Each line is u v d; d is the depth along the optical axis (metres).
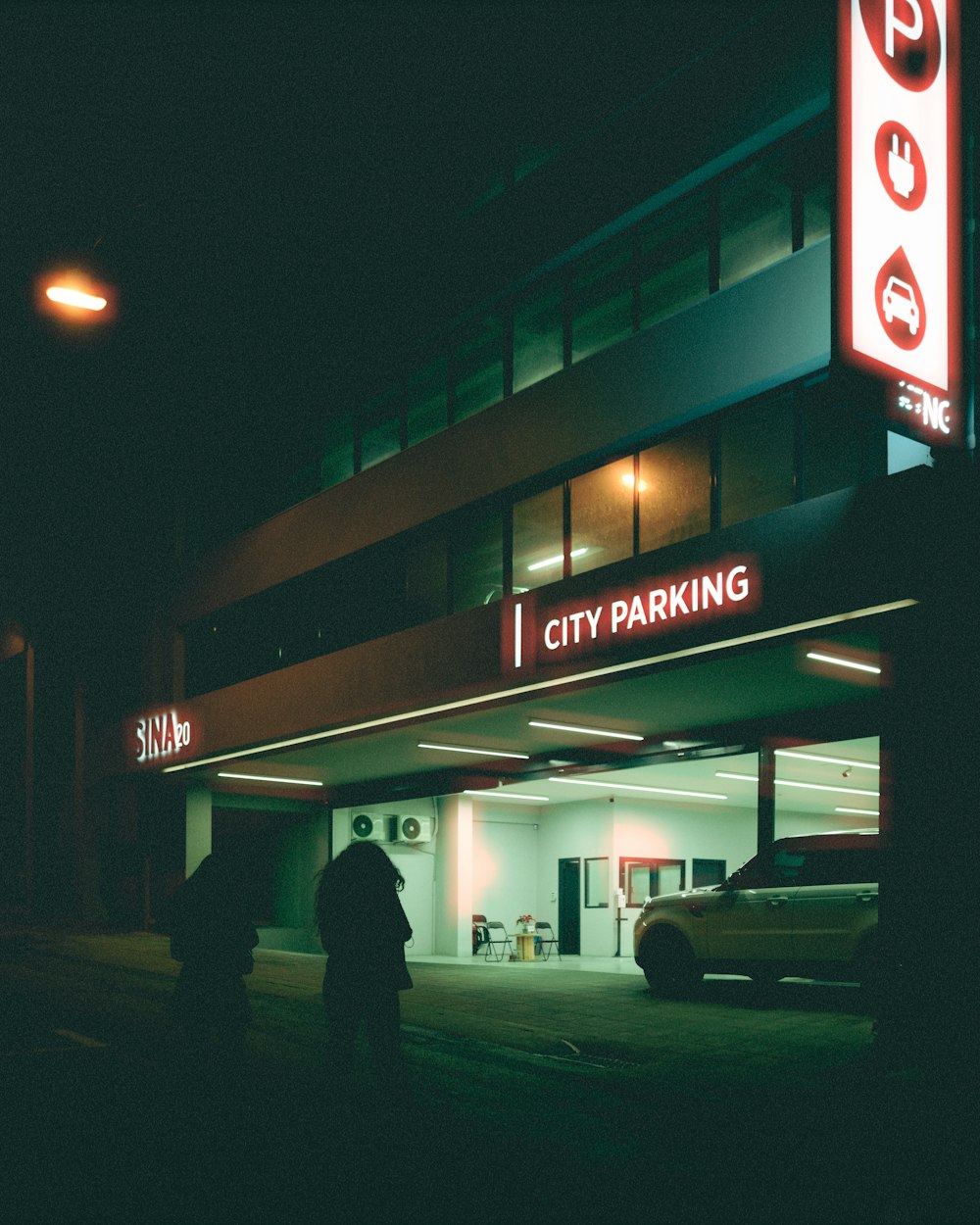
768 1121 6.48
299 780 23.39
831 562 9.83
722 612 10.83
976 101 9.58
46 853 30.50
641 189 13.34
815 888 11.18
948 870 8.77
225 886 6.83
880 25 8.74
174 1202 4.70
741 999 11.96
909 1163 5.59
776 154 11.95
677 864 22.75
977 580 8.94
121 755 25.16
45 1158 5.42
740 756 15.09
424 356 17.69
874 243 8.50
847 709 13.15
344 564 18.80
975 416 9.30
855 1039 9.23
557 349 14.79
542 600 13.39
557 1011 10.80
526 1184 5.13
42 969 16.38
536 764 18.48
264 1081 7.39
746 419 11.79
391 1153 5.60
